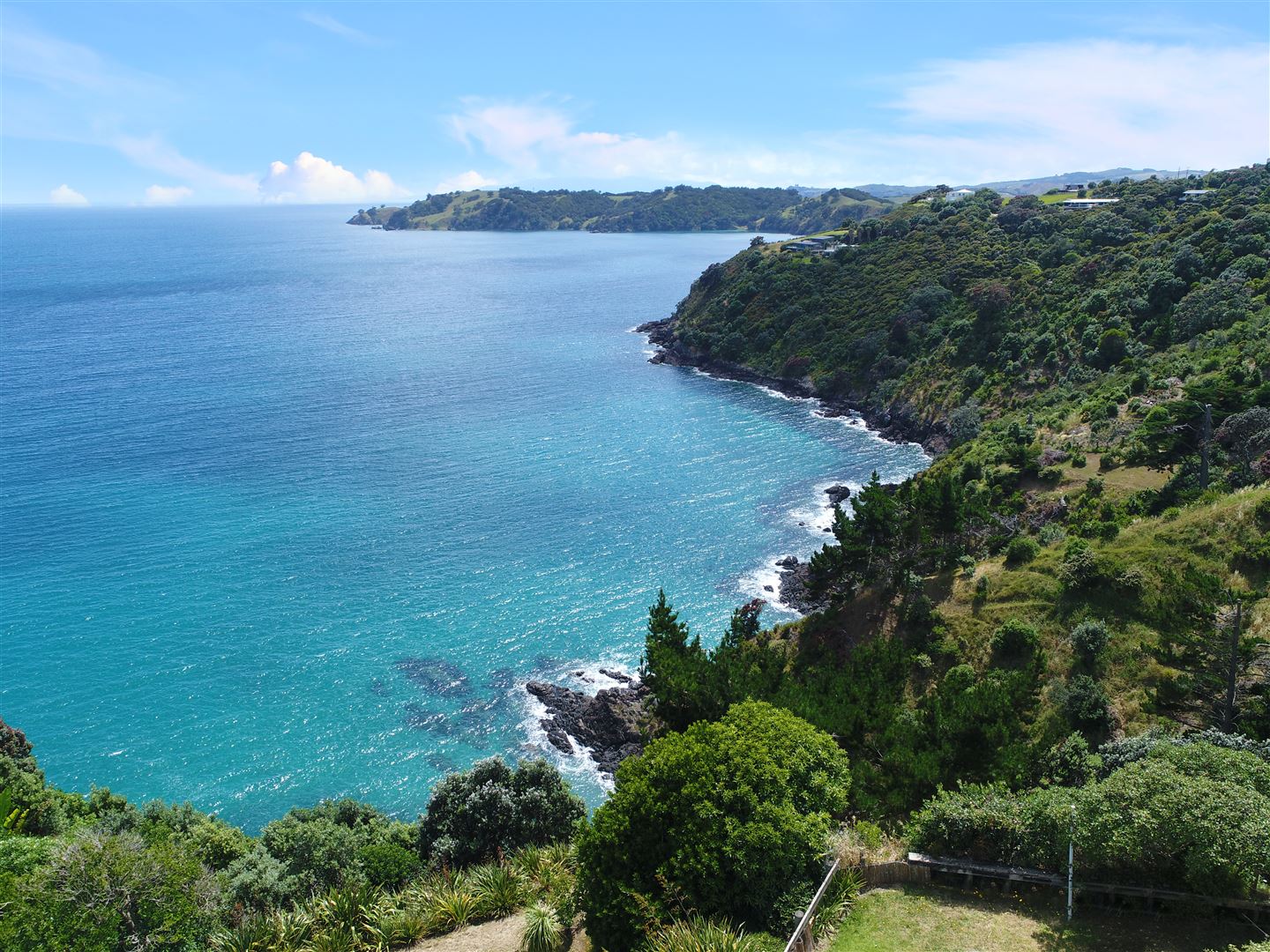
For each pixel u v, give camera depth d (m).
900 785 36.69
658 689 49.38
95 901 25.19
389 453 118.00
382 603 79.44
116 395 143.12
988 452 99.88
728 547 91.44
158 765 59.19
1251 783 24.89
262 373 162.00
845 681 48.50
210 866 37.12
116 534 91.12
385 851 36.38
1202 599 45.34
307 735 62.66
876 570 69.12
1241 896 23.03
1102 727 46.09
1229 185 170.00
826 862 25.73
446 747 62.12
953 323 147.62
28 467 108.69
